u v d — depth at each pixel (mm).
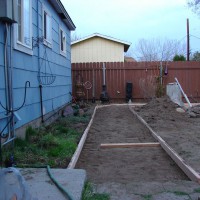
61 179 4367
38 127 8469
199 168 5309
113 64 18328
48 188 4062
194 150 6570
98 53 25312
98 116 12641
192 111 12242
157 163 6176
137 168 5859
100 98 17906
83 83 18203
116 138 8414
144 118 11250
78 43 25422
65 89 14430
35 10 8883
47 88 10141
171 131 8898
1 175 2973
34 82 8453
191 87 18312
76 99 17875
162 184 4559
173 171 5660
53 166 5434
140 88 18297
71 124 10219
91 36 24938
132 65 18281
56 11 12266
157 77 18125
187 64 18281
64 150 6383
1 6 5820
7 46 6281
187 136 8133
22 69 7340
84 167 5922
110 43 25266
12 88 6465
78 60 25422
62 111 12547
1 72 6031
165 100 14148
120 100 18422
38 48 8953
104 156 6730
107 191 4270
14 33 6691
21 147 6238
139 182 4730
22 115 7195
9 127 6051
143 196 4078
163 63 18266
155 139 8203
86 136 8570
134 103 17234
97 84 18344
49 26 10766
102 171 5676
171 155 6449
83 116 11977
